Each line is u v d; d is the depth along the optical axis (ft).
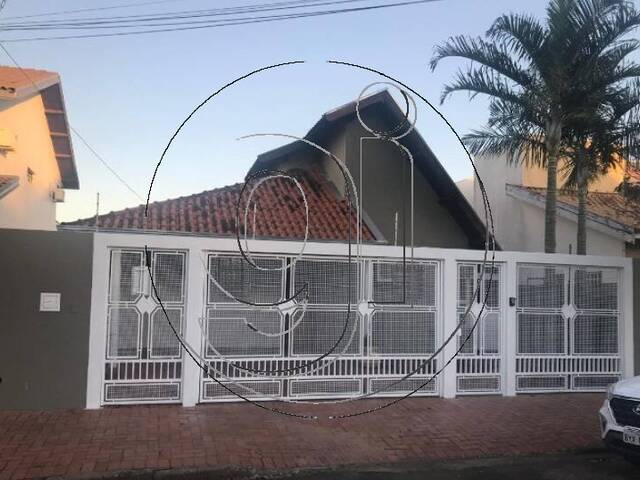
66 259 25.93
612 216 48.75
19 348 25.32
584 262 31.40
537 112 36.19
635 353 32.09
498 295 30.35
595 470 20.48
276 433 22.91
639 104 35.50
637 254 46.96
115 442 21.31
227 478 18.94
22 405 25.22
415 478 19.33
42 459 19.48
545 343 30.94
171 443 21.35
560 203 50.98
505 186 57.06
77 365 25.77
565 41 34.58
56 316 25.71
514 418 25.90
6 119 38.55
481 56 36.27
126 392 26.16
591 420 25.80
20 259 25.58
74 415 24.63
